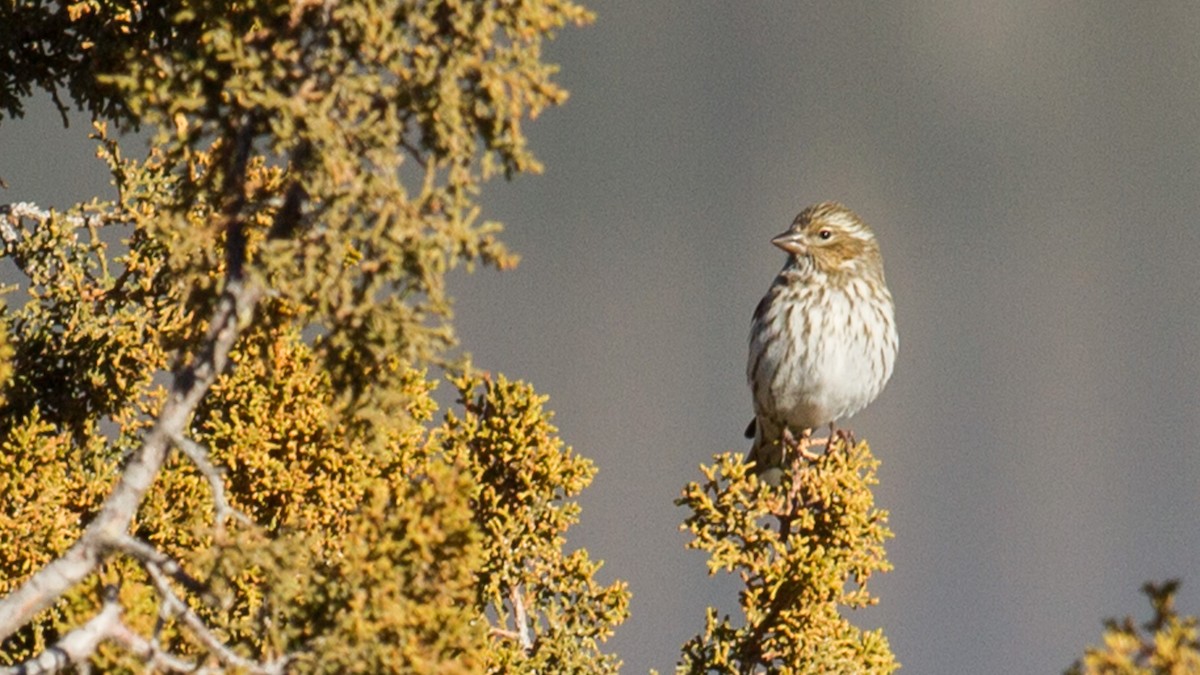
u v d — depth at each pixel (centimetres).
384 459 1048
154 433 794
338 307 804
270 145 818
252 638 866
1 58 1093
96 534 786
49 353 1144
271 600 809
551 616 1104
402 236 791
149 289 1157
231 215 811
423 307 800
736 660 1129
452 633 814
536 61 803
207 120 821
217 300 820
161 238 829
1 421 1121
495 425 1100
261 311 842
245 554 800
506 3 800
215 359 800
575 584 1109
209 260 823
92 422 1146
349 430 852
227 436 1053
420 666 800
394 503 1046
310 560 859
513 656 1073
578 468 1107
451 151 801
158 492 1039
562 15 802
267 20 814
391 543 816
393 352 805
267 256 789
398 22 804
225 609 839
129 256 1157
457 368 806
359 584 812
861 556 1160
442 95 795
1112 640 744
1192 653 736
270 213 975
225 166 823
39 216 1152
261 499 1061
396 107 800
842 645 1126
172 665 784
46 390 1143
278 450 1070
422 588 822
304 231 809
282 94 805
